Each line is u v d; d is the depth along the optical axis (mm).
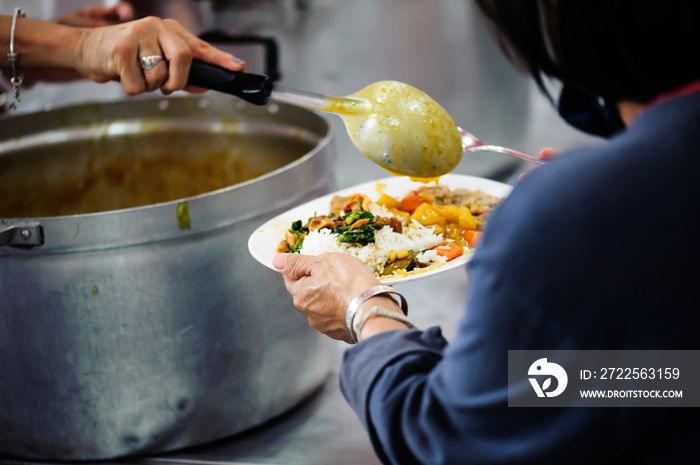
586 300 508
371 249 927
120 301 986
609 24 513
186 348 1034
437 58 1795
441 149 882
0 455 1104
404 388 617
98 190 1422
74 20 1515
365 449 1106
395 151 876
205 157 1441
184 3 1803
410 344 655
